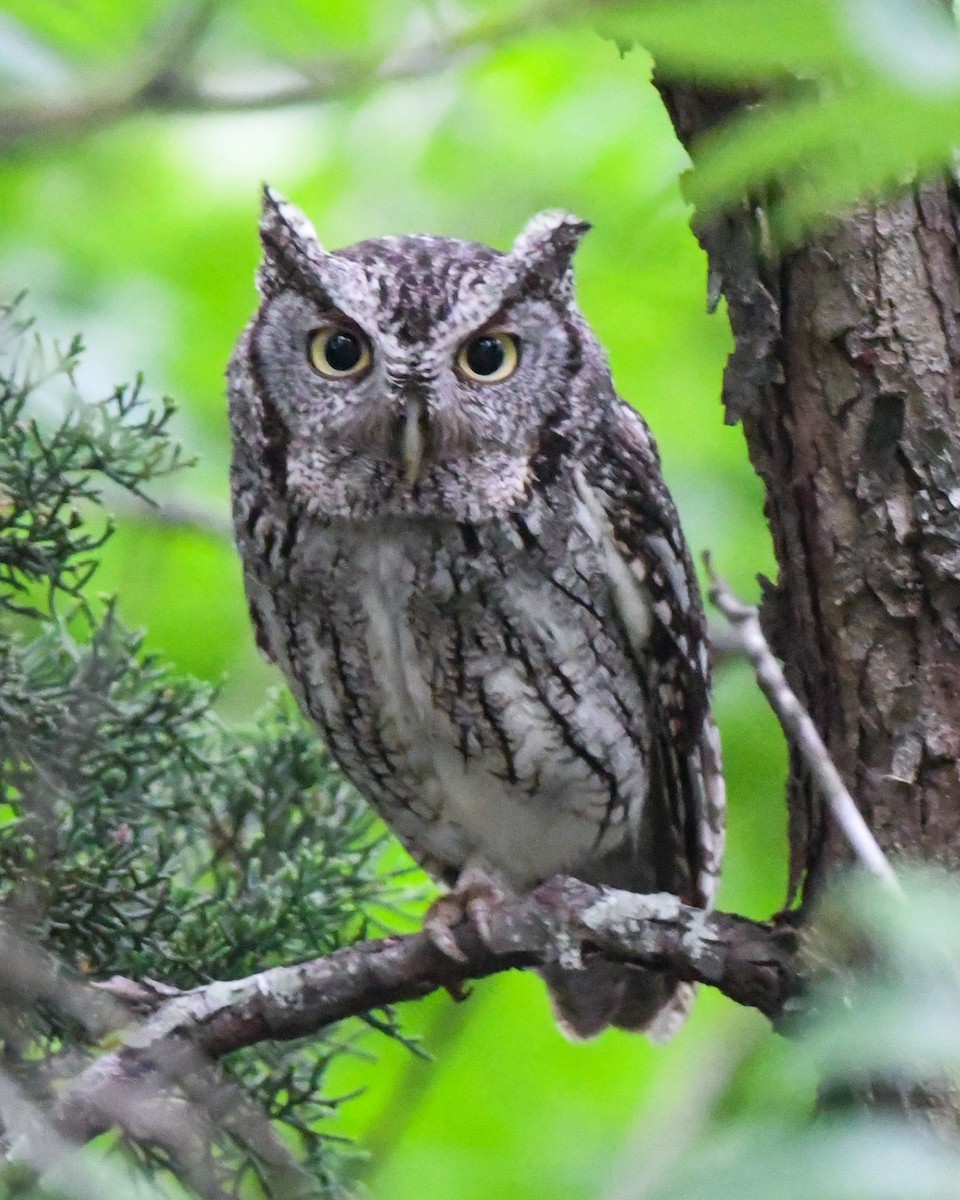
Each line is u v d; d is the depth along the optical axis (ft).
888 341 17.85
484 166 38.06
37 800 19.51
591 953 19.48
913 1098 16.16
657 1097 32.42
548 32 13.34
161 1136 17.21
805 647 18.75
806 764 18.65
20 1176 16.29
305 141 38.22
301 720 23.95
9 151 19.07
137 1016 18.99
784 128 9.17
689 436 37.73
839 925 17.49
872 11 8.33
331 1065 24.54
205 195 37.81
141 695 21.30
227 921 20.83
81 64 27.76
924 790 17.79
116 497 32.91
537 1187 29.50
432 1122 33.04
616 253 31.48
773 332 18.31
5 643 20.02
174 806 21.33
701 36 8.24
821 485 18.28
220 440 36.35
